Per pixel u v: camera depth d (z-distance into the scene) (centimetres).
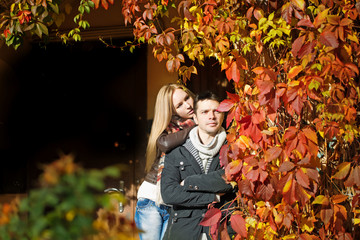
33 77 741
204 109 368
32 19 423
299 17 324
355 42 346
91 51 725
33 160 728
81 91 731
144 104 710
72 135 731
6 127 726
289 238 337
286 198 315
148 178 438
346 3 328
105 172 241
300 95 313
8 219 227
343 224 354
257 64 367
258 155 339
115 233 221
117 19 691
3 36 445
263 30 340
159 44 393
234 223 334
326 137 348
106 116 722
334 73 314
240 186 331
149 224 431
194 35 381
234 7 362
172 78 686
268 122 359
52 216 220
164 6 408
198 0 373
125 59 718
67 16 688
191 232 358
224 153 334
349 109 328
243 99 338
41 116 738
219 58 363
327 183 354
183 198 353
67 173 233
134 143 709
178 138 378
